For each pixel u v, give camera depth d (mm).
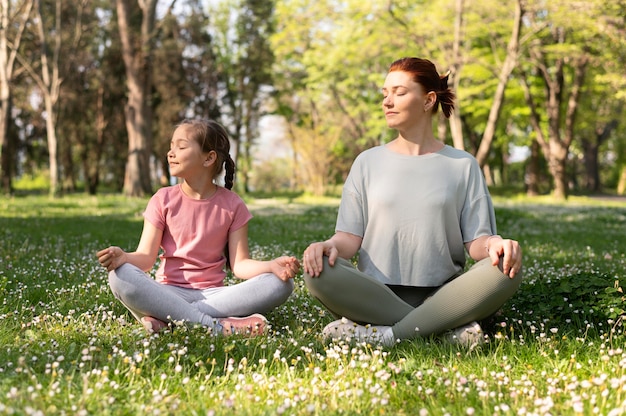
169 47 37969
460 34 23000
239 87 44031
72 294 4754
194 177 4129
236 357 3156
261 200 30344
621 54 23625
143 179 31000
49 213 16828
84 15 33906
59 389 2506
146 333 3549
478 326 3480
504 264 3348
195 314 3771
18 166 42969
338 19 24078
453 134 23422
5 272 5793
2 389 2547
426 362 3096
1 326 3666
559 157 30391
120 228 12148
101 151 39688
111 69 39062
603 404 2426
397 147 3941
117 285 3727
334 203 27266
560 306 4059
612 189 56656
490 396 2572
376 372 2811
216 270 4133
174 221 4109
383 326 3627
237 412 2391
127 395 2572
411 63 3809
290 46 30281
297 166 32406
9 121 30375
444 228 3754
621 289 3982
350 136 40125
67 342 3361
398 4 24188
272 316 4230
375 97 34312
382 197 3775
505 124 36594
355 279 3535
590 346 3369
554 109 30016
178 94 39906
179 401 2479
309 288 3613
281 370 2922
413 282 3748
